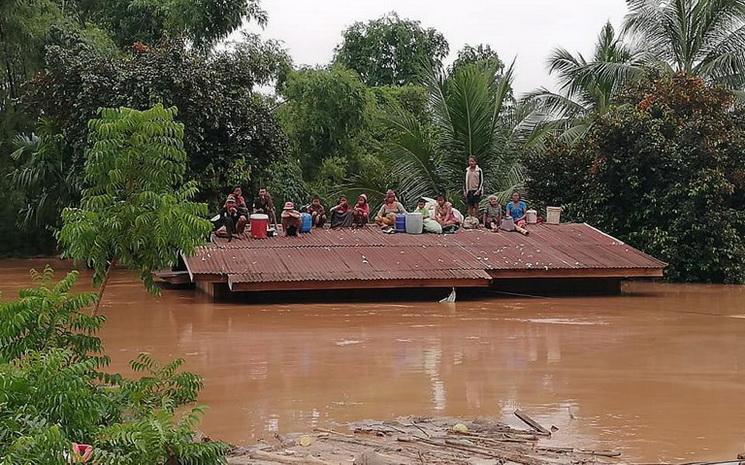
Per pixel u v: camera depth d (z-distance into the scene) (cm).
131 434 485
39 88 2445
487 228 2209
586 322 1457
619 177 2373
